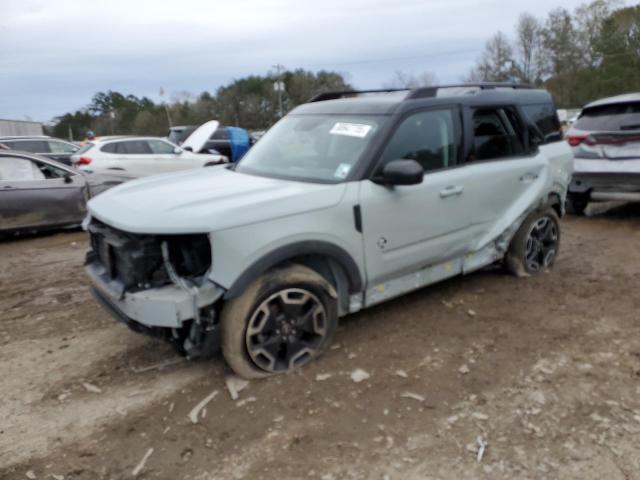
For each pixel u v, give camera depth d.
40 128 52.25
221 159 14.30
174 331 3.26
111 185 8.89
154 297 3.09
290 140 4.36
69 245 7.80
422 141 4.09
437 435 2.91
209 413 3.17
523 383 3.39
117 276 3.49
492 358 3.71
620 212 8.31
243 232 3.14
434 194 4.07
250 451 2.84
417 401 3.22
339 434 2.94
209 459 2.80
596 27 61.84
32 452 2.91
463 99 4.41
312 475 2.65
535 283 5.11
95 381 3.61
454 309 4.55
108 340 4.24
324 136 4.15
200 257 3.24
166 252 3.17
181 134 19.06
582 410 3.09
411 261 4.06
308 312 3.55
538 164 4.95
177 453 2.85
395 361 3.70
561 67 62.84
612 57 57.00
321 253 3.50
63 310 4.96
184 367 3.73
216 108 67.44
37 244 7.93
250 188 3.63
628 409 3.08
